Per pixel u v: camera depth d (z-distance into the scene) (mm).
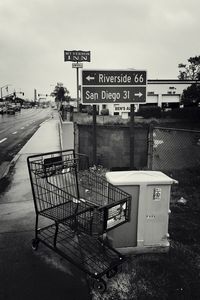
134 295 3539
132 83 7898
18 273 3934
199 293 3582
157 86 56781
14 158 11875
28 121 40594
